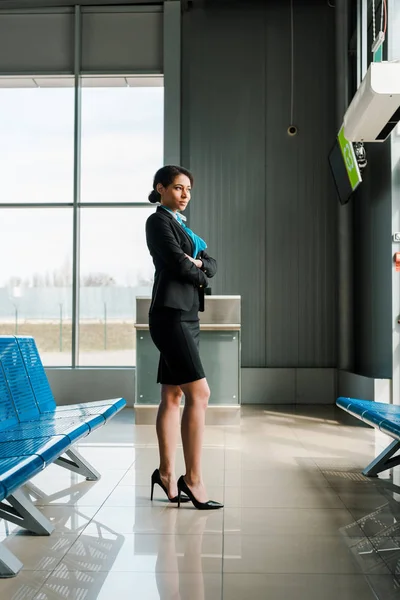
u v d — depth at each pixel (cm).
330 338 748
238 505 299
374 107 407
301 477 358
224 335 580
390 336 575
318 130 758
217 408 572
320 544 241
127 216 771
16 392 321
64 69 768
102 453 435
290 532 256
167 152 745
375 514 283
